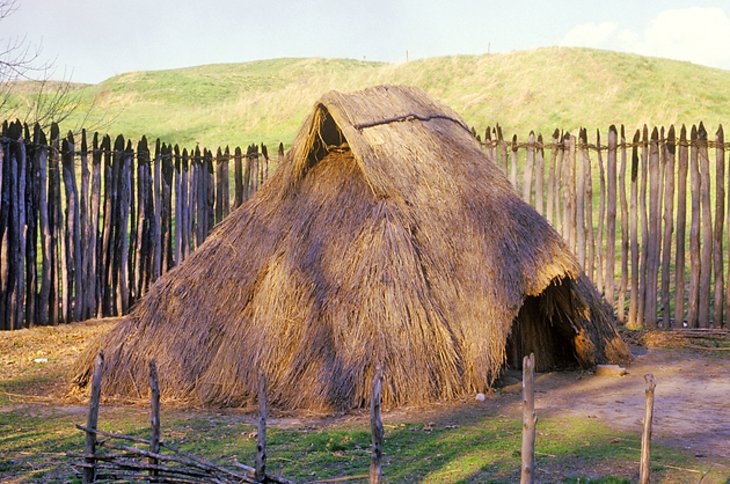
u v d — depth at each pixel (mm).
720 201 13258
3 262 12961
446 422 7473
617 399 8484
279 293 8641
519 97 31562
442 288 8711
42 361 10852
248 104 35062
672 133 13547
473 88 33594
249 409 8141
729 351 11531
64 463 5918
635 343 12180
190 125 33281
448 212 9281
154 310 9055
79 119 32875
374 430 4566
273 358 8344
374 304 8297
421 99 11281
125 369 8742
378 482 4551
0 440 6996
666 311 13539
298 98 34688
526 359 4598
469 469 5961
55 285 13641
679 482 5578
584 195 14602
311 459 6344
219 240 9617
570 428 7191
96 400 5566
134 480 5523
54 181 13664
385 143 9617
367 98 10336
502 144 15102
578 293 9891
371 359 8102
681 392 8805
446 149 10242
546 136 27625
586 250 14750
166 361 8688
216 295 9000
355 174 9609
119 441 6934
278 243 9156
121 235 14625
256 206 9891
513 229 9469
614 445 6559
